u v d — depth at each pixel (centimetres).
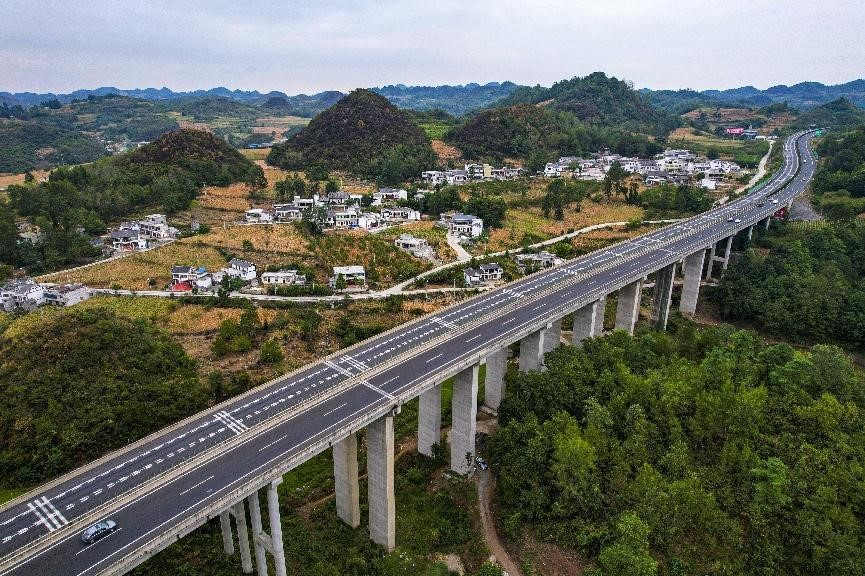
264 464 6669
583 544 7569
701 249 15688
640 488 7775
